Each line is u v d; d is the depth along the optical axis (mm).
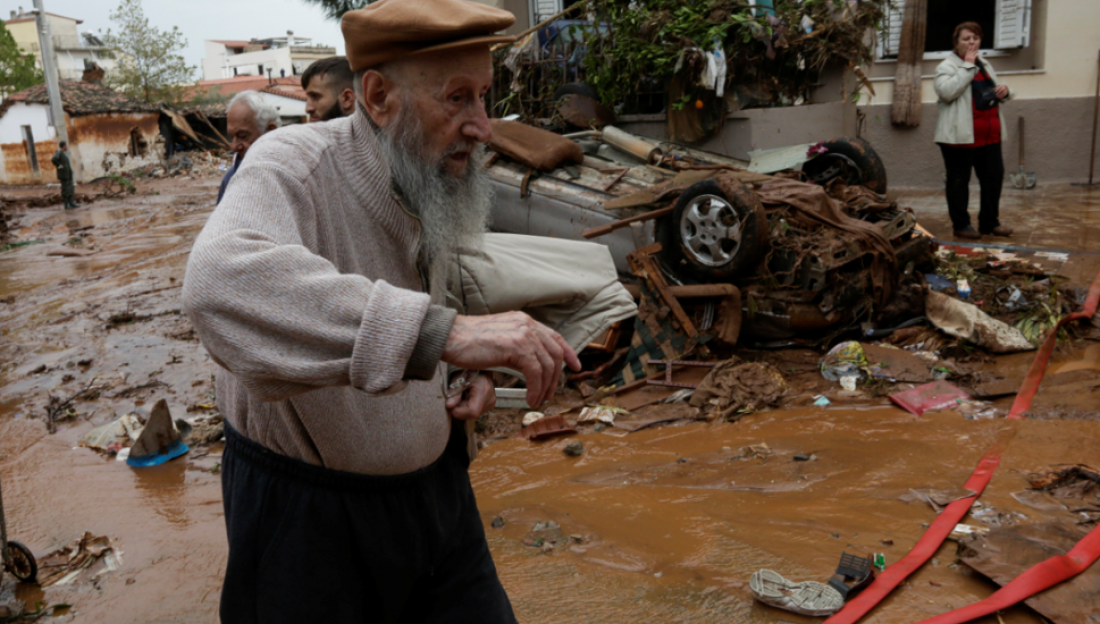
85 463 4688
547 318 5473
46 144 32594
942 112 8398
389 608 1763
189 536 3695
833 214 5410
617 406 4934
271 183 1411
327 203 1525
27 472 4578
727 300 5289
